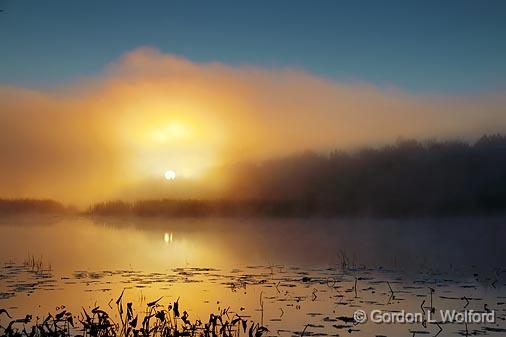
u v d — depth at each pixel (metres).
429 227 53.56
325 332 13.12
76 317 14.61
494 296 17.52
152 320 14.29
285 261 27.66
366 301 16.88
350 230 51.50
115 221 78.62
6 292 18.83
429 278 21.38
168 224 68.06
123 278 22.06
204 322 13.97
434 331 13.28
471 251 30.73
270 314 15.08
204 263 27.11
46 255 31.19
